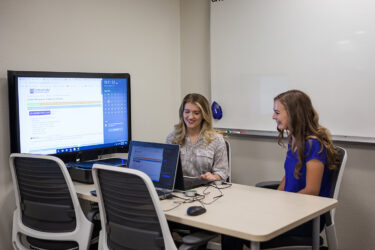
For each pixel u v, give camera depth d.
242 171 3.68
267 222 1.75
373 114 2.88
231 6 3.60
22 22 2.80
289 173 2.39
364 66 2.90
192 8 3.94
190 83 4.00
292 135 2.35
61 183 2.28
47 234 2.35
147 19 3.69
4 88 2.73
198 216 1.85
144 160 2.34
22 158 2.35
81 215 2.26
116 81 3.18
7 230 2.80
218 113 3.74
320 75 3.12
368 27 2.86
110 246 2.03
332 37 3.04
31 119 2.69
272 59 3.38
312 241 2.07
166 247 1.76
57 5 3.00
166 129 3.95
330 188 2.32
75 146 2.95
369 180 2.96
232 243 2.31
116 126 3.21
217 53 3.73
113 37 3.40
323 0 3.06
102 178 1.96
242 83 3.58
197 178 2.60
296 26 3.22
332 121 3.08
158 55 3.82
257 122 3.51
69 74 2.87
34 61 2.88
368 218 2.98
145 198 1.80
